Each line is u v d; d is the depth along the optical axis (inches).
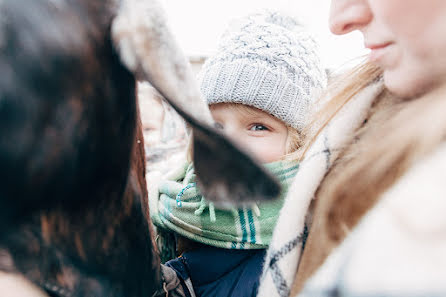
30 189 12.5
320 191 18.0
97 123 13.4
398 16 11.0
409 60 11.9
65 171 12.9
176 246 33.5
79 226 14.4
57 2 12.4
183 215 28.9
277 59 31.5
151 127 52.0
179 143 53.1
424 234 6.4
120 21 13.1
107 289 15.6
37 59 11.7
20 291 13.1
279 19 34.4
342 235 14.4
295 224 18.4
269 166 28.2
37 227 13.4
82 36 12.6
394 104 15.6
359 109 18.3
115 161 14.7
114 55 13.6
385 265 6.6
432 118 9.9
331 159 18.1
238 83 31.5
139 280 17.6
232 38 32.9
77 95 12.6
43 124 12.1
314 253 15.8
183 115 13.1
